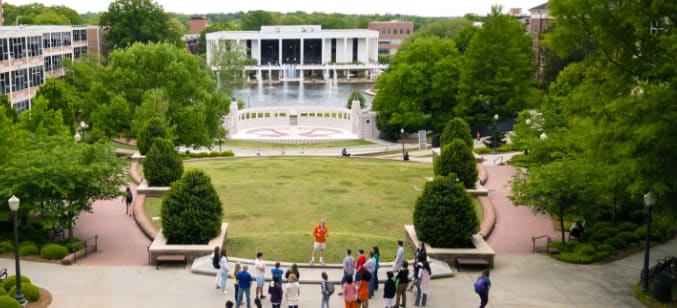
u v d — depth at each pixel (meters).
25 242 30.05
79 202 31.03
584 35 25.56
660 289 24.34
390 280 22.25
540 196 31.47
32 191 30.12
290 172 50.38
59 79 85.62
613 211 34.69
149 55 67.25
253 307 23.64
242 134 90.25
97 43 131.62
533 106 77.12
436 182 30.02
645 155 23.20
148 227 34.16
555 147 40.44
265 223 35.72
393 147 82.94
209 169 51.25
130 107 65.00
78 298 24.23
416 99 86.44
